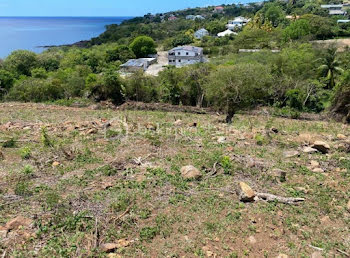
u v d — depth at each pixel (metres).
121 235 4.49
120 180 6.18
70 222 4.67
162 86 20.70
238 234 4.59
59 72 29.41
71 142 8.80
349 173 6.84
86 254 4.04
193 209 5.19
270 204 5.41
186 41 66.56
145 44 56.34
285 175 6.61
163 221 4.86
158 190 5.81
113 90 20.47
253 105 17.33
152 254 4.14
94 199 5.41
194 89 20.05
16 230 4.50
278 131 11.08
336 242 4.49
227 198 5.58
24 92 21.09
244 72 13.65
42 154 7.75
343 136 10.10
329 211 5.28
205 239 4.45
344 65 28.45
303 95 19.36
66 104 19.22
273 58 27.06
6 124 11.17
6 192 5.68
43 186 5.93
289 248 4.35
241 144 8.86
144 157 7.52
